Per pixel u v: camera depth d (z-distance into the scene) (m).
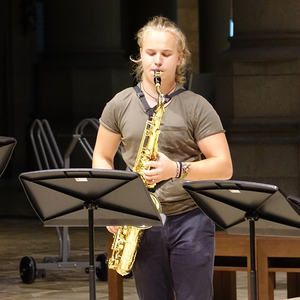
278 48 29.67
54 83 39.59
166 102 10.79
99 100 39.00
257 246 14.59
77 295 19.22
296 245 14.41
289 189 29.53
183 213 10.78
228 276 16.41
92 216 10.47
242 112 30.00
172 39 10.66
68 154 20.23
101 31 39.16
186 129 10.74
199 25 49.91
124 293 19.39
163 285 10.95
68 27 39.34
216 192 10.10
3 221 31.03
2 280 20.97
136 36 11.01
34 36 48.47
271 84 29.78
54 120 39.47
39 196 10.41
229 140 29.94
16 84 47.66
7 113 47.44
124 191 10.14
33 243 26.34
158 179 10.51
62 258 21.27
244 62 29.91
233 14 30.50
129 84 39.38
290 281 16.75
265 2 29.88
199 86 34.62
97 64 39.00
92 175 10.09
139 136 10.84
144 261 10.90
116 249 11.12
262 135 29.73
